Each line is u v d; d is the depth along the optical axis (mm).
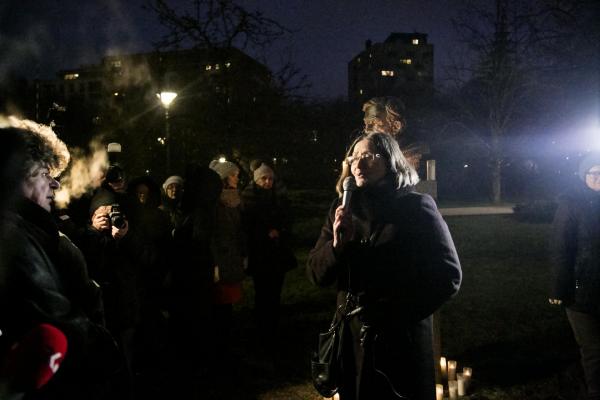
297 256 11812
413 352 2311
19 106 9219
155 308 4961
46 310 1602
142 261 3844
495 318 6363
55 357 1500
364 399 2312
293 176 17172
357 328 2367
